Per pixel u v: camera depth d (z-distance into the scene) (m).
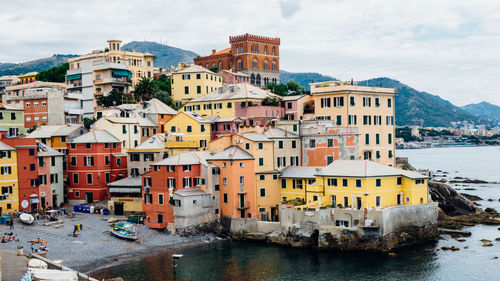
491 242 96.81
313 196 99.56
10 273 62.81
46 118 148.50
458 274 79.00
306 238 94.06
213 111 141.12
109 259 85.75
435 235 98.62
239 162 103.69
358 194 93.31
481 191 178.00
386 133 129.00
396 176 96.62
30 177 108.75
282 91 179.25
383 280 76.50
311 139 115.25
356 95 121.00
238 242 99.06
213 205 104.19
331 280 76.69
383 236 88.88
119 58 189.25
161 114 138.25
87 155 119.38
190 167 103.44
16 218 103.25
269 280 76.81
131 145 129.75
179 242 97.38
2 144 104.81
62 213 110.12
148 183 105.50
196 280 76.56
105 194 120.00
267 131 114.81
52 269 67.44
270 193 108.12
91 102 169.50
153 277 77.31
